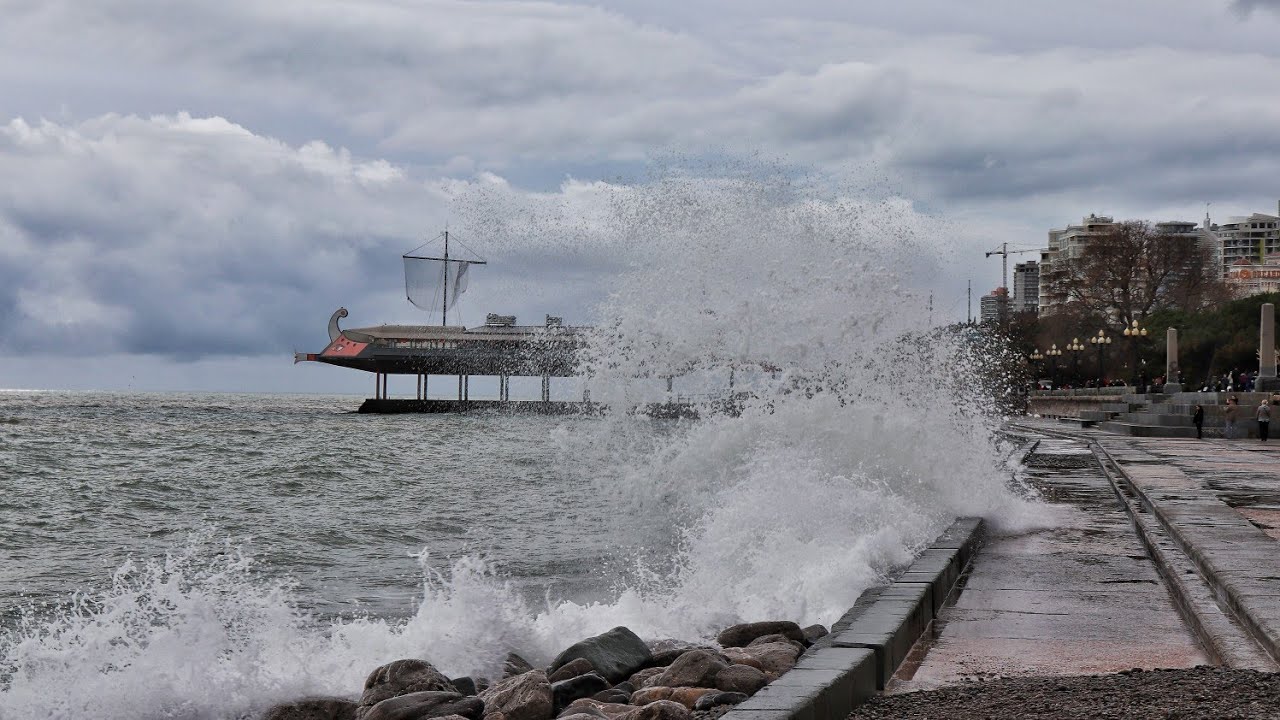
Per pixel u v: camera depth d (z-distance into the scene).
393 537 19.00
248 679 7.53
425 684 7.13
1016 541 11.52
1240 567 8.34
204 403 196.12
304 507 25.45
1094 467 23.89
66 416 101.19
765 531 10.37
